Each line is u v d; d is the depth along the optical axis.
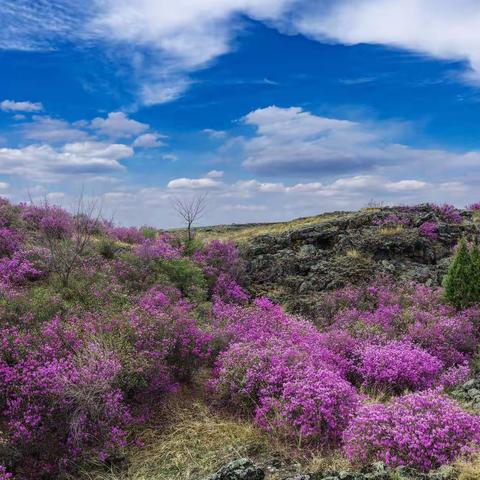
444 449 6.44
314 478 6.28
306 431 7.51
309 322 13.40
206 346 10.14
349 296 14.80
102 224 19.06
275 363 9.04
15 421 7.32
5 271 12.94
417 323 12.09
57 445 7.45
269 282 17.41
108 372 7.98
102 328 9.56
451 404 7.29
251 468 6.34
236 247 19.61
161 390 8.97
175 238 19.39
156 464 7.28
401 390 9.70
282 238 19.61
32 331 9.31
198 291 14.93
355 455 6.67
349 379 10.27
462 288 13.66
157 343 9.37
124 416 7.89
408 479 5.88
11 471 7.07
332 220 20.62
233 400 8.80
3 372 7.95
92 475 7.15
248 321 11.85
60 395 7.55
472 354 11.70
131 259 15.20
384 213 20.41
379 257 17.47
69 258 14.07
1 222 16.12
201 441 7.71
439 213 21.00
